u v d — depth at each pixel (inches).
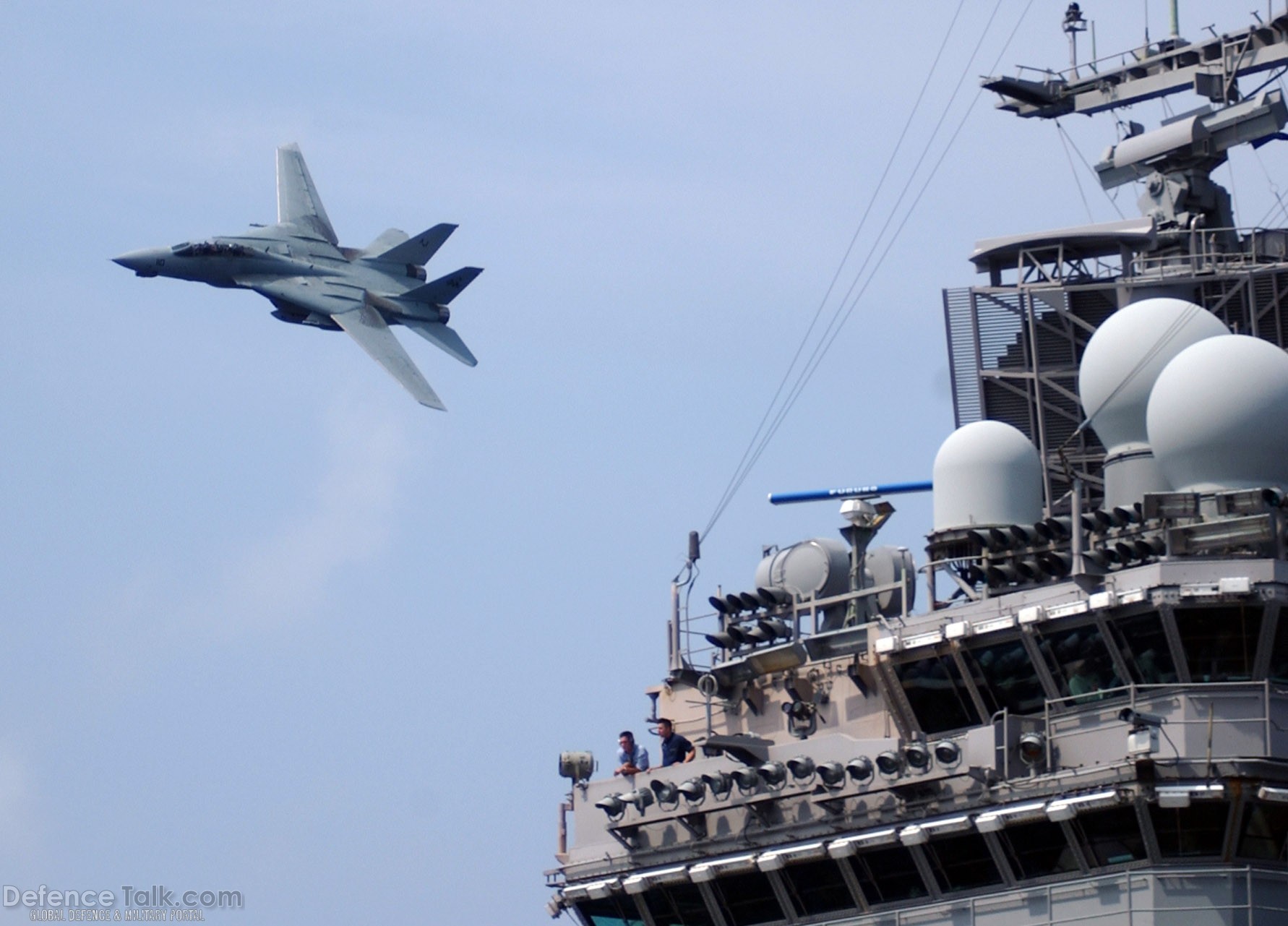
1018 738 5477.4
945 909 5536.4
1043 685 5541.3
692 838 6072.8
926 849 5551.2
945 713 5792.3
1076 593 5521.7
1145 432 6176.2
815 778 5782.5
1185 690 5241.1
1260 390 5600.4
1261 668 5260.8
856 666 6043.3
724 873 5944.9
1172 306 6240.2
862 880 5708.7
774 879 5846.5
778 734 6323.8
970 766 5457.7
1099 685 5438.0
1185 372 5708.7
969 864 5502.0
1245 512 5467.5
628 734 6451.8
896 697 5861.2
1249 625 5255.9
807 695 6240.2
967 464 6225.4
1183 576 5310.0
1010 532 5949.8
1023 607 5629.9
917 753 5526.6
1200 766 5142.7
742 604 6555.1
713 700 6535.4
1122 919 5191.9
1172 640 5275.6
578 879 6378.0
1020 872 5418.3
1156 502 5531.5
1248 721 5177.2
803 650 6245.1
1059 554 5733.3
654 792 6117.1
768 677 6387.8
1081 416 7352.4
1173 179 7568.9
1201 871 5147.6
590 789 6461.6
